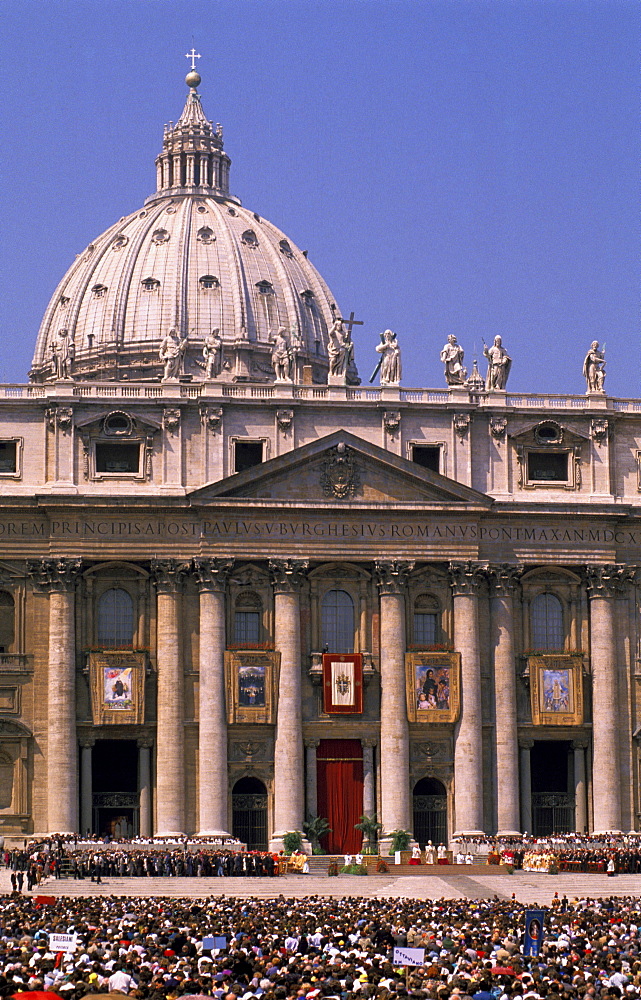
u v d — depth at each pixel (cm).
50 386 13525
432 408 13900
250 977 4812
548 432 14088
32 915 7100
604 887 11188
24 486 13400
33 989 4106
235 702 13212
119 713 13125
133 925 6569
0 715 13162
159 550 13362
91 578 13375
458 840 13250
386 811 13325
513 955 5434
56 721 13075
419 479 13588
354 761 13475
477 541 13688
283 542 13462
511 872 12081
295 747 13262
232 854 12188
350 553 13525
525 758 13738
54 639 13188
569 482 14062
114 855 11912
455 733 13512
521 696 13812
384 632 13512
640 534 14050
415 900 9281
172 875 11794
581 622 13938
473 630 13612
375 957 5188
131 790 13562
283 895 10056
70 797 13000
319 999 4322
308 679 13475
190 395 13675
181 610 13375
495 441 13988
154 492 13450
